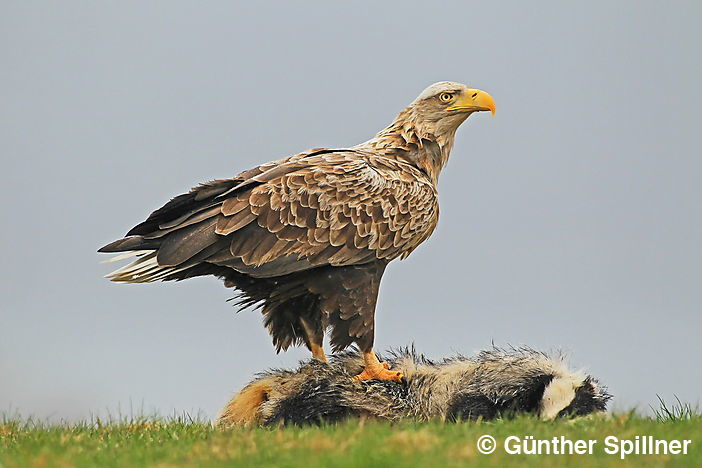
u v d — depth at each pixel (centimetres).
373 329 1523
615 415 1138
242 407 1364
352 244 1523
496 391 1343
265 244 1476
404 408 1362
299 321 1561
